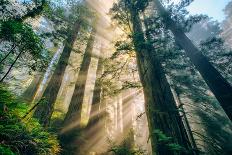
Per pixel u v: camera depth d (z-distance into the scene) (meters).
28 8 9.13
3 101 5.76
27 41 6.71
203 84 17.00
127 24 11.95
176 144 6.32
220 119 16.75
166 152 6.87
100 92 15.72
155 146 7.25
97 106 14.89
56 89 12.05
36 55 7.42
